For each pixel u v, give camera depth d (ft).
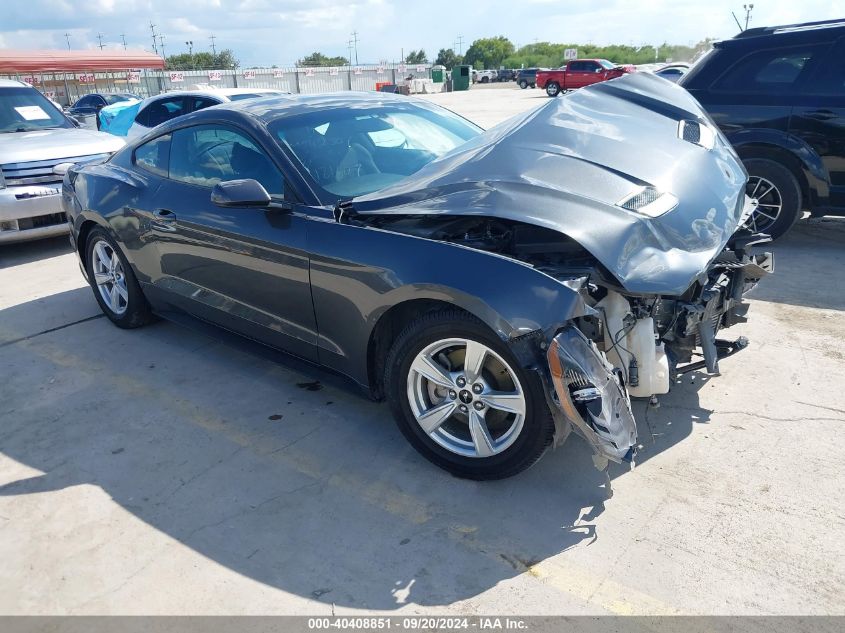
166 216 13.25
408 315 10.07
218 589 7.93
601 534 8.54
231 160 12.29
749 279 11.50
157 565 8.36
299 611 7.57
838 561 7.91
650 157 10.83
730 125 19.39
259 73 153.38
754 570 7.84
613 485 9.48
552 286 8.30
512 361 8.69
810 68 18.35
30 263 22.38
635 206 9.57
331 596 7.77
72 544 8.80
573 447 10.43
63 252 23.61
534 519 8.89
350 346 10.42
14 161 21.76
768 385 11.95
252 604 7.70
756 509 8.84
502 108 85.20
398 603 7.63
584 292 8.57
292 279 10.92
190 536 8.86
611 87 13.12
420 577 7.99
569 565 8.06
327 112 12.82
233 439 11.19
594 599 7.54
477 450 9.44
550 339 8.23
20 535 9.00
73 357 14.67
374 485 9.80
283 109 12.71
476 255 8.89
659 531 8.54
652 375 9.30
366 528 8.88
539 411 8.69
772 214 19.60
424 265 9.14
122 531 9.02
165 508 9.46
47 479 10.24
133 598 7.86
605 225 9.02
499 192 9.43
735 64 19.36
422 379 9.83
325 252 10.27
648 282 8.73
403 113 13.71
